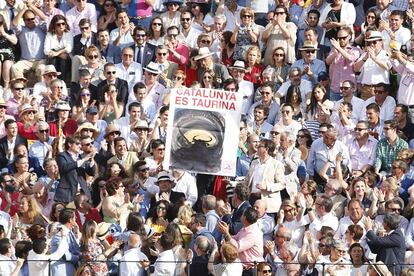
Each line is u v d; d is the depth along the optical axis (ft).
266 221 193.57
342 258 182.09
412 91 221.46
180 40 234.79
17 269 178.29
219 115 198.29
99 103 221.87
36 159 208.85
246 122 220.64
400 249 185.37
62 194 200.64
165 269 180.04
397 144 211.82
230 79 223.71
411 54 229.45
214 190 204.44
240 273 179.73
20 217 197.67
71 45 233.96
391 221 185.88
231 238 184.24
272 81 227.61
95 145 213.05
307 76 225.97
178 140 198.18
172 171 203.00
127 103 223.51
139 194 201.16
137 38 231.30
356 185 199.31
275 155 205.36
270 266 179.73
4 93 223.92
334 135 208.85
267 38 232.73
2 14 234.17
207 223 192.03
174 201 201.36
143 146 211.82
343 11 235.40
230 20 238.48
